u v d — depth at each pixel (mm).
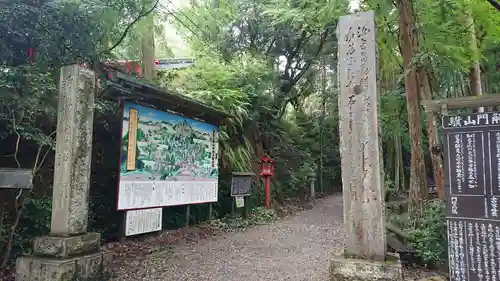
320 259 6590
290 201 16031
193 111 9031
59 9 5648
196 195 9031
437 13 7484
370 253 3758
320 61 18172
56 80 6039
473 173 4023
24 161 6152
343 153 3982
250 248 7492
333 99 22109
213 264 6148
